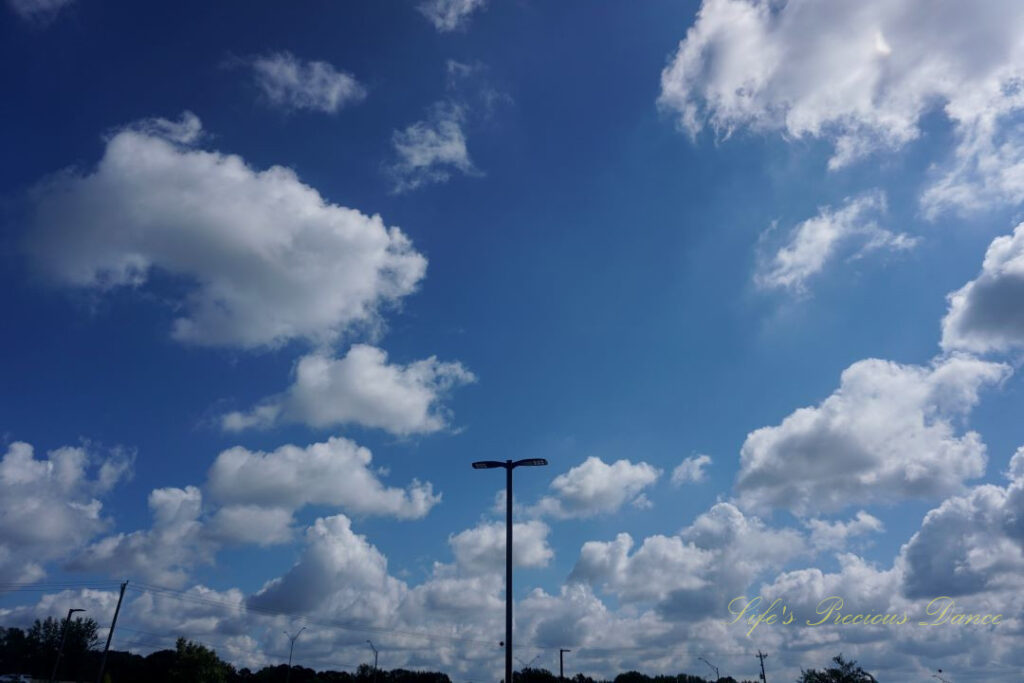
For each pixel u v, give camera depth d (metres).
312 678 127.69
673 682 122.19
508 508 30.55
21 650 125.12
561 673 88.06
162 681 101.00
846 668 83.62
